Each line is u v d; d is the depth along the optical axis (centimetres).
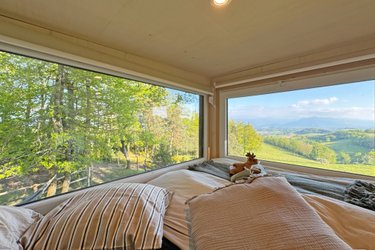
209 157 245
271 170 179
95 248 67
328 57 151
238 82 210
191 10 99
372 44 132
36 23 106
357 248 65
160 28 117
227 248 60
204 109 246
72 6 94
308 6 96
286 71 173
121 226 72
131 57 156
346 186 122
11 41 95
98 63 133
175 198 111
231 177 148
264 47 146
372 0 91
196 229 73
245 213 72
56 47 112
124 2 92
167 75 183
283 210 70
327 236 59
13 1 88
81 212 77
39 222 75
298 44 141
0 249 56
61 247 66
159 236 74
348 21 110
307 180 136
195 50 152
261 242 59
